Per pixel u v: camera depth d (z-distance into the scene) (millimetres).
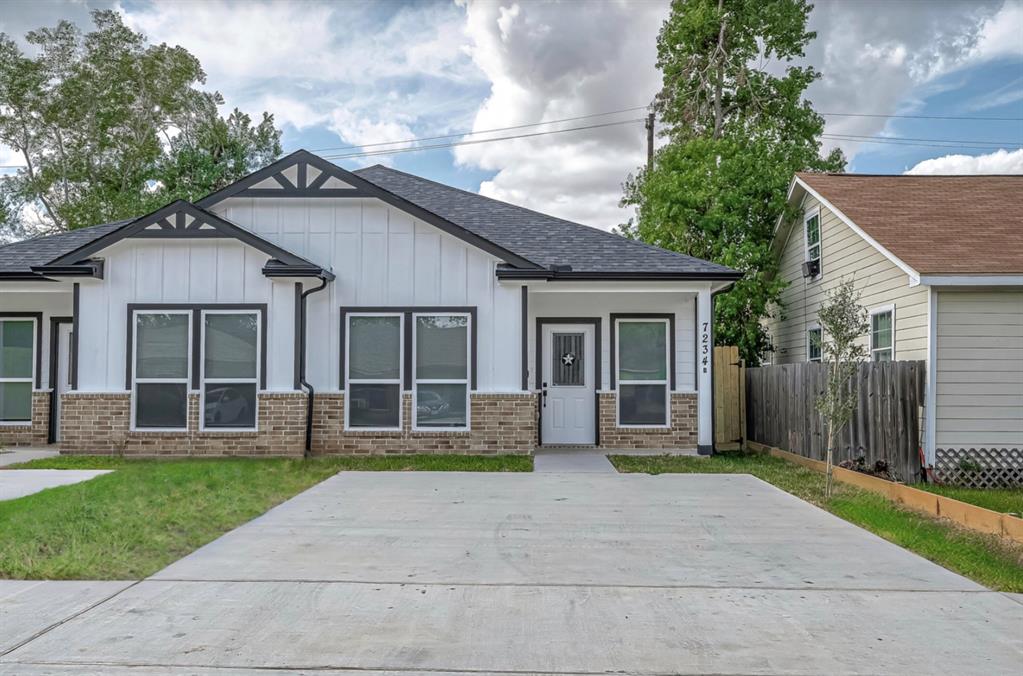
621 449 14016
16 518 7145
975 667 4051
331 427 12570
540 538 6918
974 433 10688
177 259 12367
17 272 13266
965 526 7504
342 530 7207
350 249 12766
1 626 4609
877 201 14500
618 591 5336
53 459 11734
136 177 36938
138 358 12320
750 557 6293
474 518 7773
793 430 12562
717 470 11305
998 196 14508
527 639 4418
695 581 5590
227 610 4898
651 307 14461
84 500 7961
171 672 3963
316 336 12680
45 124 36375
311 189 12766
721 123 26094
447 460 11922
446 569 5871
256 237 12164
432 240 12742
